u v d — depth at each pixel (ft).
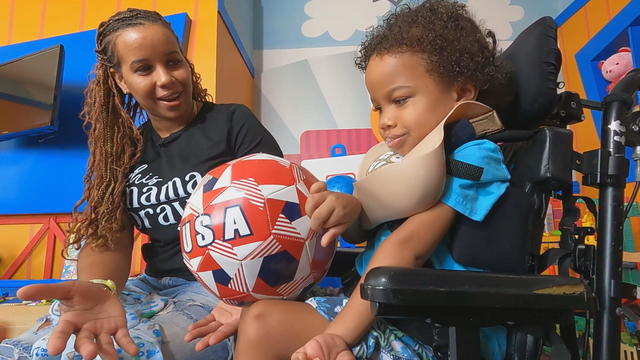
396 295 1.61
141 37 3.12
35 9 6.79
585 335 2.04
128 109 3.62
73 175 6.22
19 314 4.89
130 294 2.99
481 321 1.81
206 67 5.97
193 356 2.57
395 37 2.44
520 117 2.60
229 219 2.19
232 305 2.39
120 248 3.16
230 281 2.22
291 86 8.07
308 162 7.32
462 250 2.25
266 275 2.20
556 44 2.57
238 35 7.15
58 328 2.17
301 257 2.25
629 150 6.31
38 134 6.19
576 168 2.43
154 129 3.48
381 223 2.50
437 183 2.15
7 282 5.72
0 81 6.40
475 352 1.79
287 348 2.07
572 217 2.48
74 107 6.36
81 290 2.28
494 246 2.24
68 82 6.38
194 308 2.79
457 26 2.55
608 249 2.36
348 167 7.25
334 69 8.07
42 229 6.23
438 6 2.65
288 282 2.27
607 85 7.11
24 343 2.50
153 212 3.18
